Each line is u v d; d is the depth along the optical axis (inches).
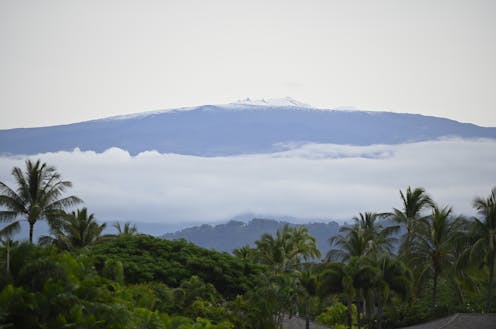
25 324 2967.5
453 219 6353.3
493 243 5723.4
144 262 6205.7
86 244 7239.2
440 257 6250.0
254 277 6471.5
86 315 3127.5
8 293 2950.3
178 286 6028.5
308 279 6112.2
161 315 3791.8
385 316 6146.7
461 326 5147.6
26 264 3134.8
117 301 3496.6
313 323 6599.4
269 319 5413.4
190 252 6643.7
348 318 6530.5
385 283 5290.4
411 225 6752.0
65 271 3193.9
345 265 5457.7
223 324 4424.2
